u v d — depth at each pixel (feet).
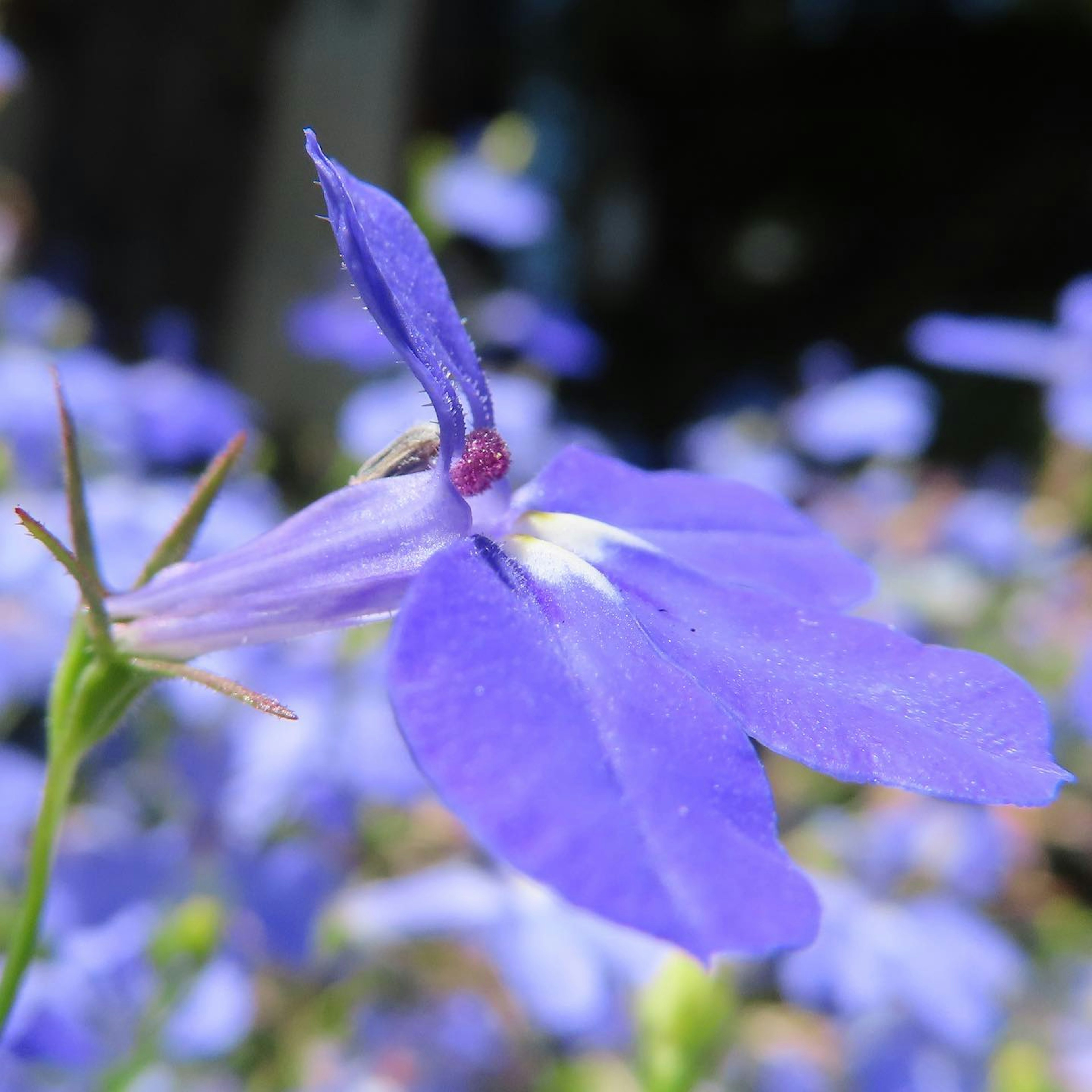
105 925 0.24
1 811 0.27
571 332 0.43
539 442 0.37
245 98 0.67
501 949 0.24
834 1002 0.26
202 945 0.23
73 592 0.27
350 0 0.68
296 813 0.28
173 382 0.33
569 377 0.95
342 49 0.69
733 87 1.06
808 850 0.31
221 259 0.67
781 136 1.07
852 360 1.04
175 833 0.25
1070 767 0.41
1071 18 1.02
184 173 0.66
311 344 0.37
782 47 1.06
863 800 0.36
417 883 0.25
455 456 0.17
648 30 1.01
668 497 0.18
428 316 0.17
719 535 0.18
